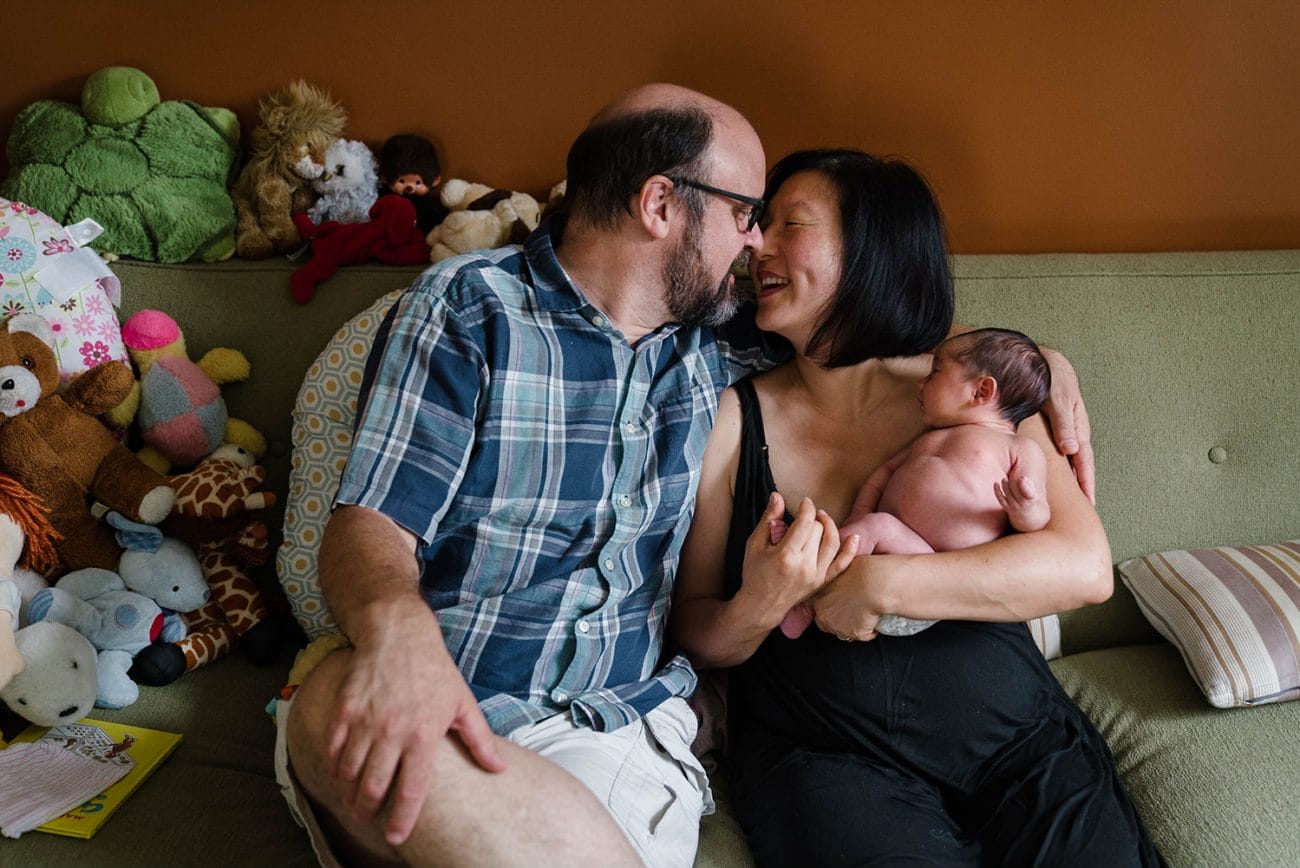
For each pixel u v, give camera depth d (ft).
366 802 3.23
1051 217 6.44
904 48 6.16
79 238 5.59
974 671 4.38
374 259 6.03
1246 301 5.81
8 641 4.49
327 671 3.52
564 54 6.22
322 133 6.05
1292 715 4.90
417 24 6.20
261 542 5.45
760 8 6.11
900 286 4.53
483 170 6.44
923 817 4.20
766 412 4.94
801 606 4.42
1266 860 4.14
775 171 4.80
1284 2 6.07
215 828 4.11
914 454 4.59
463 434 4.10
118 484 5.16
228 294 5.83
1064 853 4.07
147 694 4.99
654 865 3.93
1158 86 6.22
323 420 5.14
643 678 4.55
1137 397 5.73
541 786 3.42
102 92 5.88
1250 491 5.82
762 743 4.65
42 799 4.13
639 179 4.25
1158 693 5.15
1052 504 4.51
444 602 4.28
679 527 4.66
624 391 4.46
